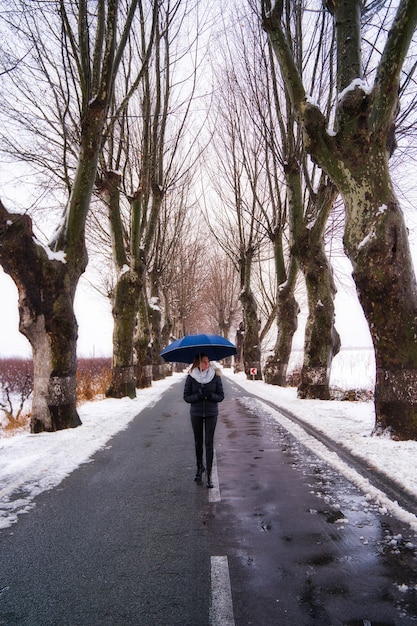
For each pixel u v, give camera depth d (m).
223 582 3.30
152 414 13.04
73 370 10.48
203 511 4.86
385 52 7.80
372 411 11.59
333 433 8.72
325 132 8.62
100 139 10.48
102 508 5.03
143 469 6.77
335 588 3.18
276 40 9.40
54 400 10.12
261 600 3.04
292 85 9.34
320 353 14.91
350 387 18.77
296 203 15.18
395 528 4.23
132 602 3.08
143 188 16.73
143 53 15.02
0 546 4.07
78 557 3.81
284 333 22.09
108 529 4.42
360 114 8.16
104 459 7.45
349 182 8.36
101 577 3.45
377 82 7.99
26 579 3.45
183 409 14.14
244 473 6.38
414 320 7.88
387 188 8.22
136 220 17.11
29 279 9.92
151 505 5.11
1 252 9.79
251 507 4.93
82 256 10.74
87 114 10.19
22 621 2.89
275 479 5.99
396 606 2.94
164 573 3.48
